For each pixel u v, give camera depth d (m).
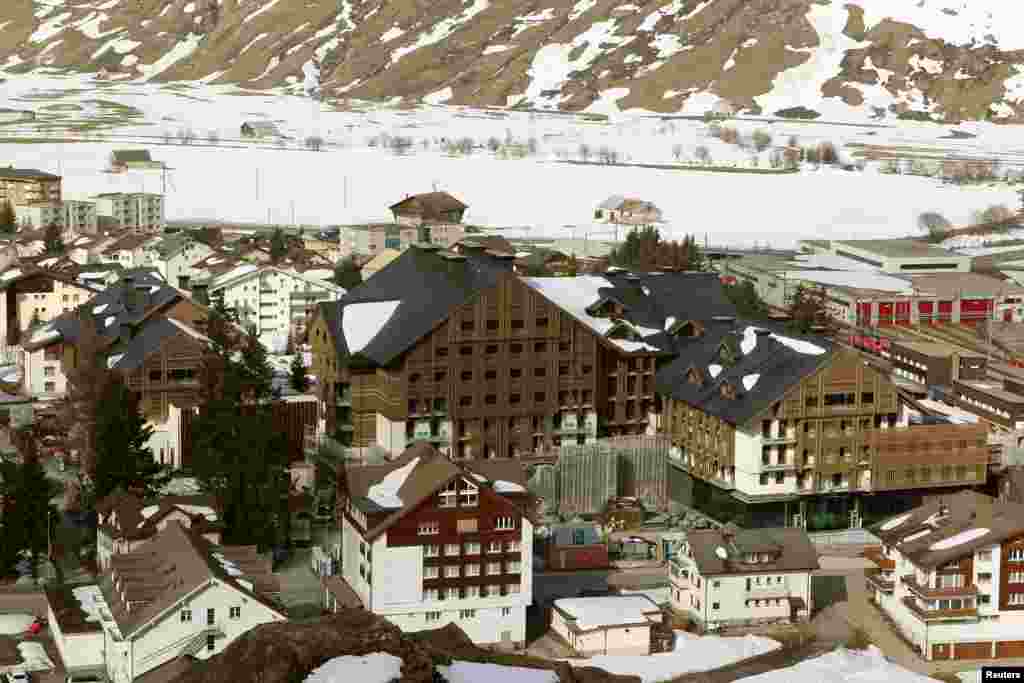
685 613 180.50
